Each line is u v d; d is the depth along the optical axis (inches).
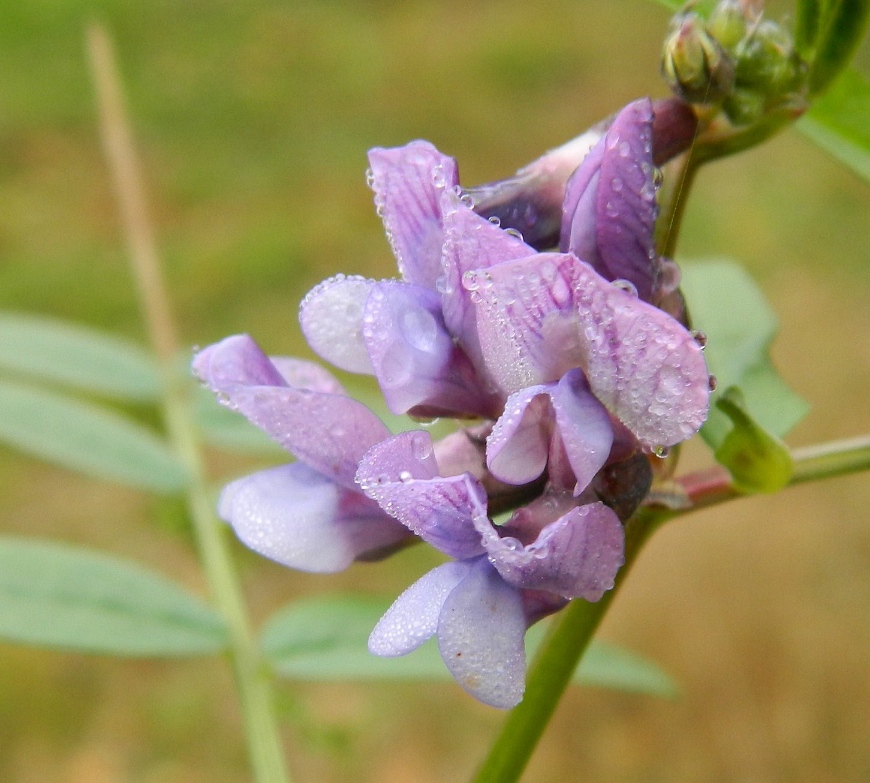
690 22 3.3
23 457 12.8
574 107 18.0
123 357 4.9
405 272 3.3
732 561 11.6
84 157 17.0
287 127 17.7
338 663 4.1
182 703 10.6
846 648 10.8
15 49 19.4
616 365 3.0
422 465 3.1
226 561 4.4
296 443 3.2
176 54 19.4
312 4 21.3
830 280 14.2
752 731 10.4
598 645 4.3
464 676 3.0
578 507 3.0
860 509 11.9
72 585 4.0
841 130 3.9
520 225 3.2
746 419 3.5
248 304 14.0
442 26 20.4
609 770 10.2
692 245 14.7
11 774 10.1
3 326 4.9
